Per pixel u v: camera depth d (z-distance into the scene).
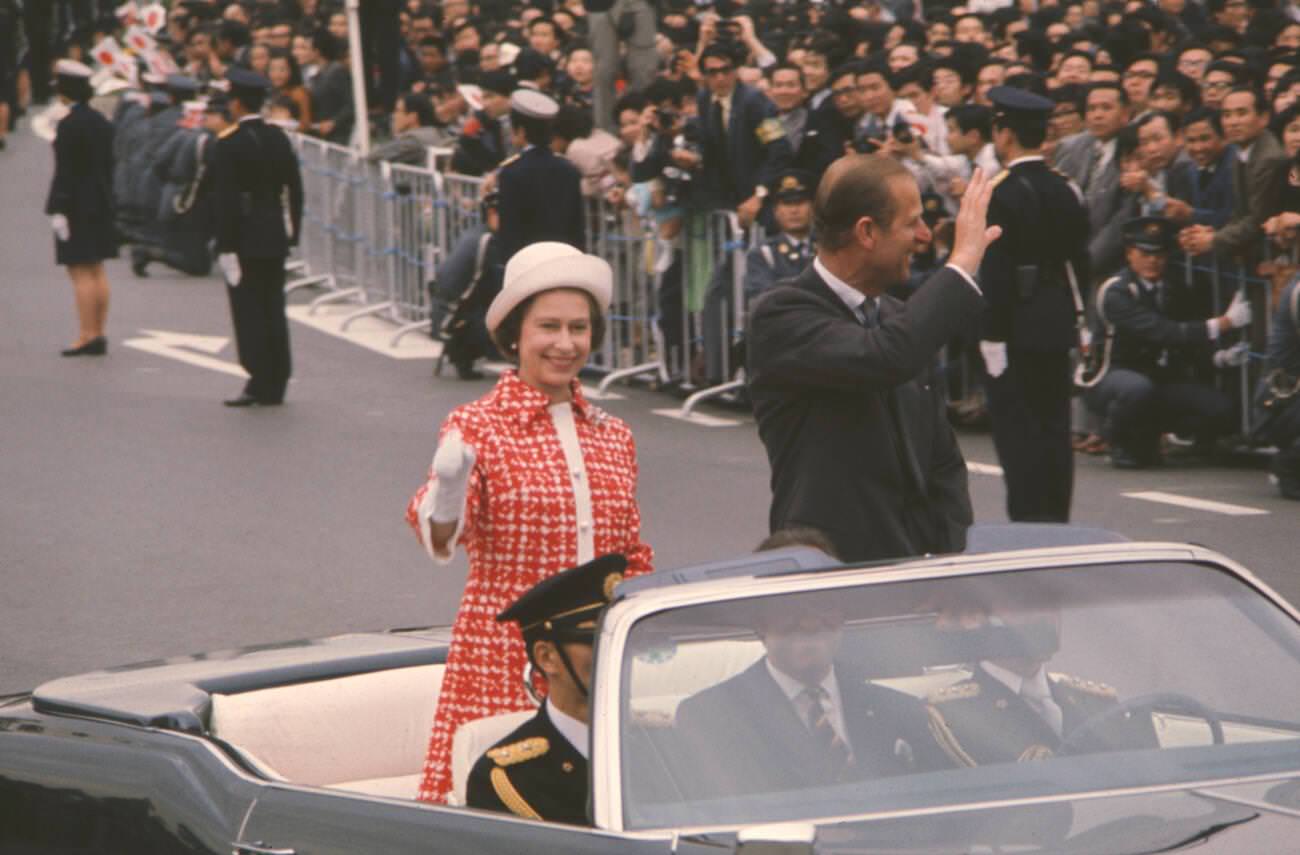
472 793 12.29
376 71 71.75
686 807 10.74
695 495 35.16
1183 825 10.20
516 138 43.44
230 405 45.91
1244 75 39.06
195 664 16.45
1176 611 12.00
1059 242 27.83
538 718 12.51
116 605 28.59
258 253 45.19
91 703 14.66
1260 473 35.56
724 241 42.72
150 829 13.26
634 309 46.91
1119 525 31.55
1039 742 11.20
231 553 31.67
